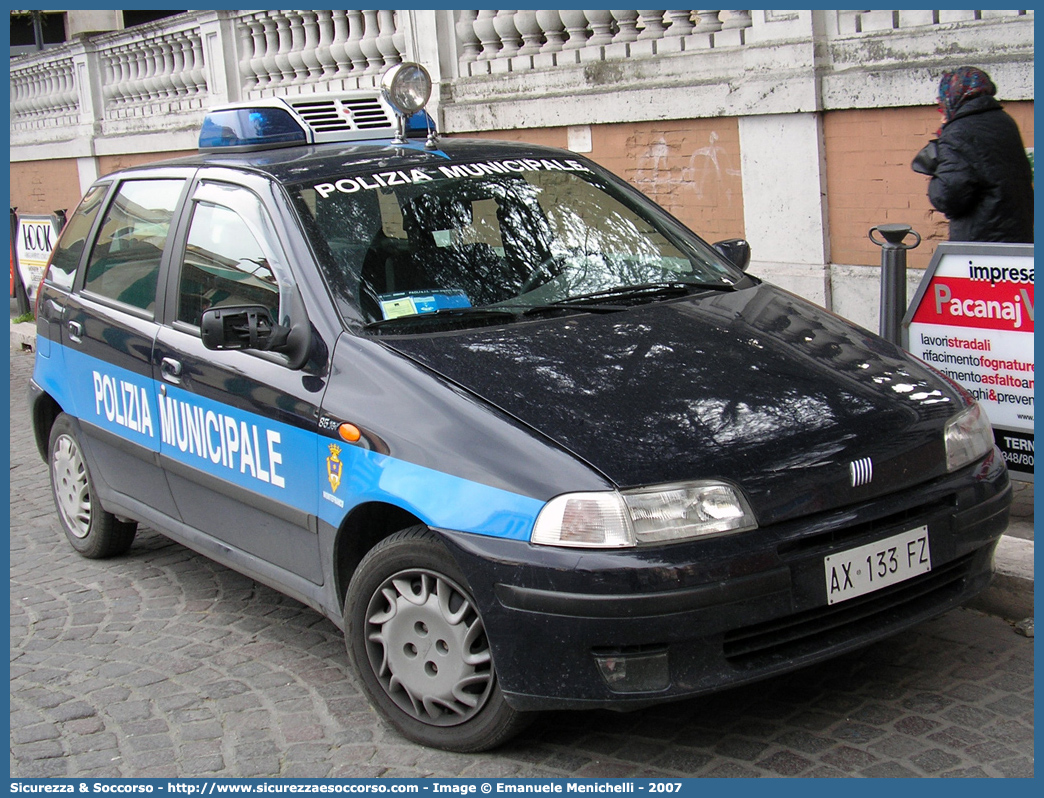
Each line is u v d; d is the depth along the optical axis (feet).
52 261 19.35
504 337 12.51
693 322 13.15
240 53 44.73
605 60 28.55
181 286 15.33
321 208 13.88
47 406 19.22
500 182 15.11
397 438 11.51
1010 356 15.53
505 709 11.11
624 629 10.07
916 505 11.21
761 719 11.94
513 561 10.42
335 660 14.25
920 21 21.97
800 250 24.84
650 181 28.17
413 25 34.50
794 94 23.82
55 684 14.08
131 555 18.72
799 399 11.58
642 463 10.45
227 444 13.98
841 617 10.96
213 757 12.06
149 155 51.70
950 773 10.71
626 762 11.34
